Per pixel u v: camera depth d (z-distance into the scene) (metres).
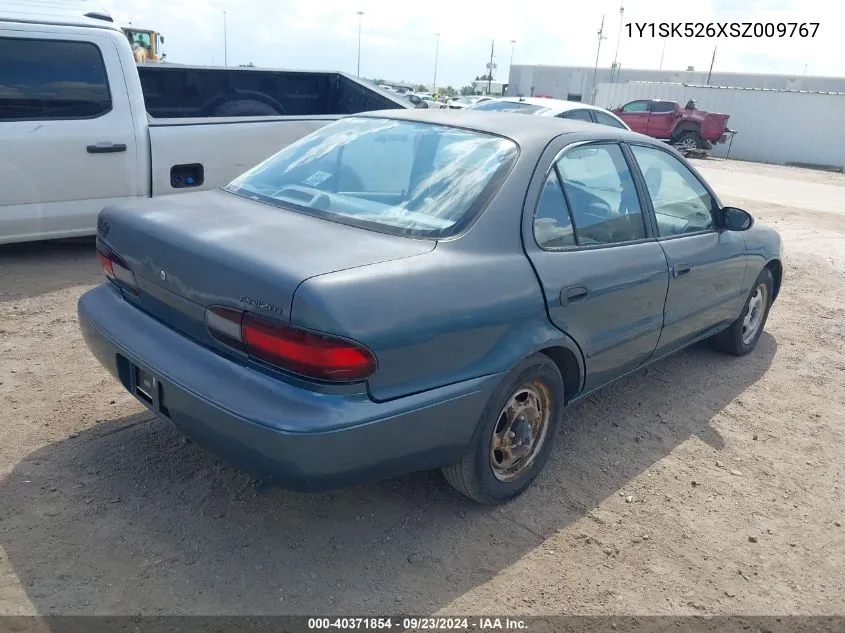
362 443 2.36
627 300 3.46
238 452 2.36
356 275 2.36
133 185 6.11
